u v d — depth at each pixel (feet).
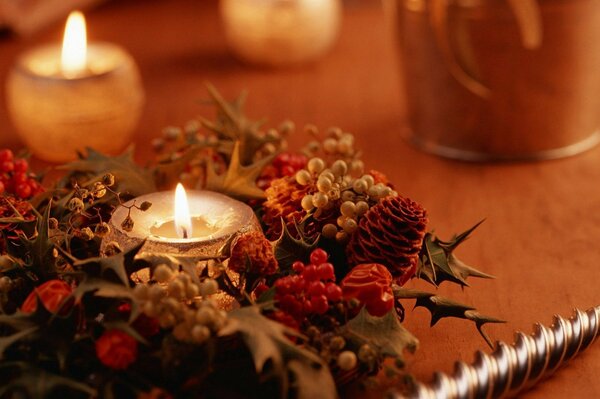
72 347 1.14
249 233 1.23
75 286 1.27
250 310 1.14
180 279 1.14
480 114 1.88
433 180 1.86
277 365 1.11
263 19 2.31
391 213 1.25
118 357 1.12
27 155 1.51
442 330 1.40
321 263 1.23
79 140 1.90
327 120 2.11
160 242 1.24
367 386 1.18
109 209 1.42
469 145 1.92
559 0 1.77
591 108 1.93
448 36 1.83
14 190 1.41
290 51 2.36
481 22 1.79
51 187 1.49
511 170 1.90
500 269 1.56
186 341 1.14
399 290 1.29
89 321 1.16
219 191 1.42
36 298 1.14
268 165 1.50
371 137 2.04
